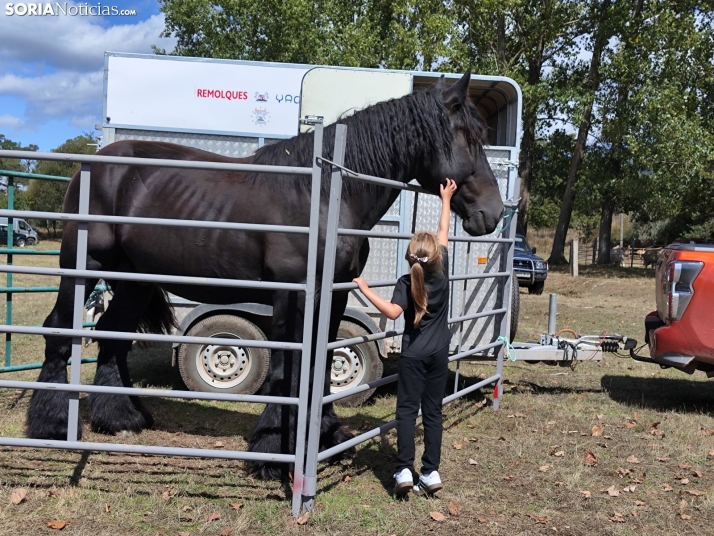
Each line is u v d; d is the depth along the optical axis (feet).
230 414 17.20
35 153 10.49
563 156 103.40
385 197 12.68
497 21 77.56
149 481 12.03
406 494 11.95
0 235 90.94
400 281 11.68
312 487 10.93
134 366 22.75
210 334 18.69
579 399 20.30
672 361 18.37
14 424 14.97
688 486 13.15
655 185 72.79
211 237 12.32
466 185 12.47
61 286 13.33
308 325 10.73
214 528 10.36
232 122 20.27
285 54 85.20
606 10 79.66
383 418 17.43
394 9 66.18
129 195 12.94
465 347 19.74
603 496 12.44
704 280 17.79
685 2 73.92
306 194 11.91
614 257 106.11
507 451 14.83
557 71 88.12
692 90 72.59
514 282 21.56
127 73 20.03
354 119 12.46
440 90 12.46
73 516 10.52
